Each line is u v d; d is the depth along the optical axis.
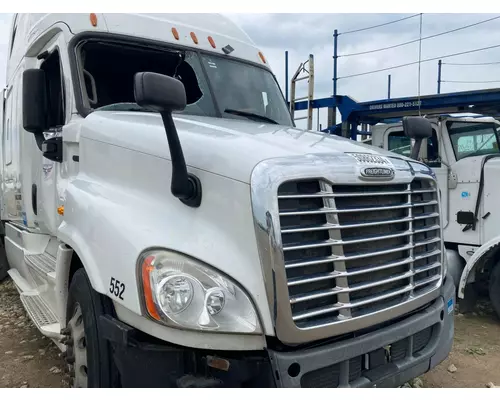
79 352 2.95
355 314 2.47
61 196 3.48
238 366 2.23
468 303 5.68
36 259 4.33
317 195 2.36
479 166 5.51
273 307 2.19
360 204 2.56
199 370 2.31
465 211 5.63
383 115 8.02
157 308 2.23
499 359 4.36
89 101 3.58
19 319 5.32
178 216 2.48
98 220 2.71
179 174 2.37
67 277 3.17
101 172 3.04
